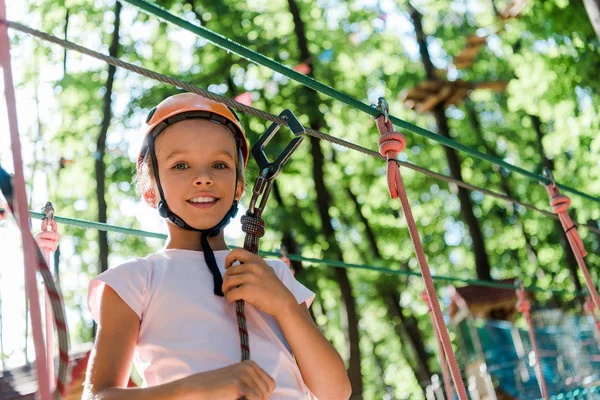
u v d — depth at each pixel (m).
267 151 14.85
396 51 18.41
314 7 17.19
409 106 15.52
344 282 14.76
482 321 12.63
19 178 1.14
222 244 2.09
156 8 1.67
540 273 20.39
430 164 19.78
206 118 2.03
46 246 2.54
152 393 1.58
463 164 20.08
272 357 1.87
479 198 20.92
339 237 19.97
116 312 1.82
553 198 3.30
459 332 13.06
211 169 2.00
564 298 19.41
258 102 15.56
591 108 13.31
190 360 1.79
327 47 17.05
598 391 7.22
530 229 20.38
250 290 1.82
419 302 20.31
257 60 1.89
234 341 1.84
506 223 21.17
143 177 2.09
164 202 1.98
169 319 1.85
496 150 20.53
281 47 16.12
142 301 1.86
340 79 17.47
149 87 14.72
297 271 15.33
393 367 22.30
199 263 1.97
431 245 20.91
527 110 13.77
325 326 17.45
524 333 11.21
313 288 15.33
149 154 2.05
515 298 12.92
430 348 20.84
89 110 14.33
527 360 10.90
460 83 14.92
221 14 15.27
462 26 18.27
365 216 20.14
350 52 17.27
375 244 18.95
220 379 1.58
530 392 10.61
